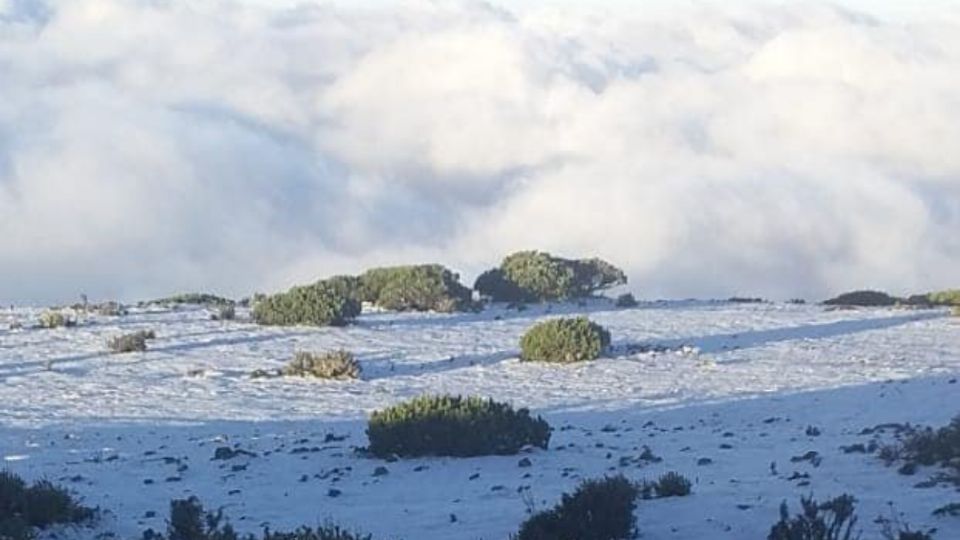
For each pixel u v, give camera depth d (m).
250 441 26.19
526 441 23.86
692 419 27.97
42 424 28.83
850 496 16.86
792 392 31.17
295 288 49.06
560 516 16.23
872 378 33.06
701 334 45.16
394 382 35.03
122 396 32.91
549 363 37.88
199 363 38.56
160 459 24.28
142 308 53.50
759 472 20.42
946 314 50.00
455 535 17.33
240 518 19.17
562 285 56.56
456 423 23.62
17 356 39.94
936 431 21.86
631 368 36.59
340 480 21.95
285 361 38.88
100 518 19.00
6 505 18.17
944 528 15.72
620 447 24.19
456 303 52.94
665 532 16.41
